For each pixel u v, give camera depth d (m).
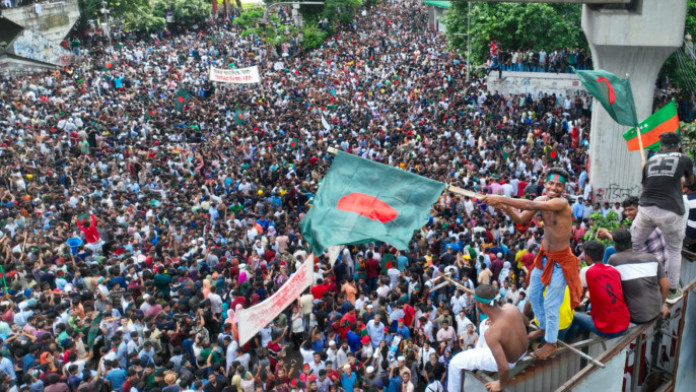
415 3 82.06
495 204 5.36
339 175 6.71
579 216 19.50
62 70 42.75
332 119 34.16
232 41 63.81
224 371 12.41
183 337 13.38
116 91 41.09
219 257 17.31
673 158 6.18
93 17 57.06
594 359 5.23
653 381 6.56
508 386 5.26
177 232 18.66
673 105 12.41
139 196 22.91
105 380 11.89
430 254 17.00
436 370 12.41
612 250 7.42
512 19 34.66
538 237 16.78
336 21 66.25
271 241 18.72
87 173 25.31
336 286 16.20
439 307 13.76
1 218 19.73
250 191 23.45
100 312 13.85
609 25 20.64
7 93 36.03
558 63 34.19
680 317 6.39
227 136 30.33
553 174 5.25
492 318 5.08
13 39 40.28
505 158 25.19
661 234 6.43
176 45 62.00
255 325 12.37
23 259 17.19
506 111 32.53
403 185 6.47
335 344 12.84
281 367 12.37
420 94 38.62
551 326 5.31
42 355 11.98
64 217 20.97
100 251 18.56
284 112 36.44
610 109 11.26
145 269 15.77
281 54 59.41
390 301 14.19
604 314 5.60
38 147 27.33
